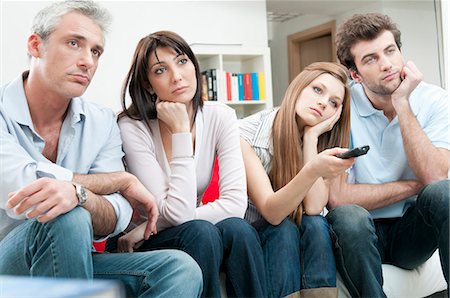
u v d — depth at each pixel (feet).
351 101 6.06
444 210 4.65
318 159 4.45
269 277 4.48
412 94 6.09
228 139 5.01
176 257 3.84
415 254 5.24
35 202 3.42
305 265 4.65
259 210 4.95
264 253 4.57
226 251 4.33
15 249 3.67
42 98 4.34
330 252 4.66
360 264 4.59
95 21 4.37
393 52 5.76
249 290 4.25
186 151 4.64
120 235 4.93
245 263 4.25
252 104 14.71
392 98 5.74
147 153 4.82
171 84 4.78
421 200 4.89
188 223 4.25
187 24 14.06
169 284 3.76
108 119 4.74
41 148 4.40
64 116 4.54
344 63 6.15
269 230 4.67
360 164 5.84
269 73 14.42
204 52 13.64
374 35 5.73
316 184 5.00
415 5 16.03
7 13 11.88
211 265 4.09
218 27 14.49
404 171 5.84
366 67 5.82
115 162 4.68
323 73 5.35
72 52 4.24
